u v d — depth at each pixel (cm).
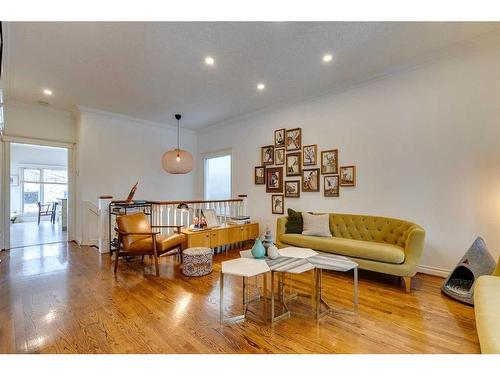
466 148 296
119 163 540
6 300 248
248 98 454
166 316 220
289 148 474
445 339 185
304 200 453
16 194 878
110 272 336
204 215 443
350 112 394
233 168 584
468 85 295
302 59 318
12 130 458
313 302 231
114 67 333
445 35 271
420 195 328
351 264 227
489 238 282
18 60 311
